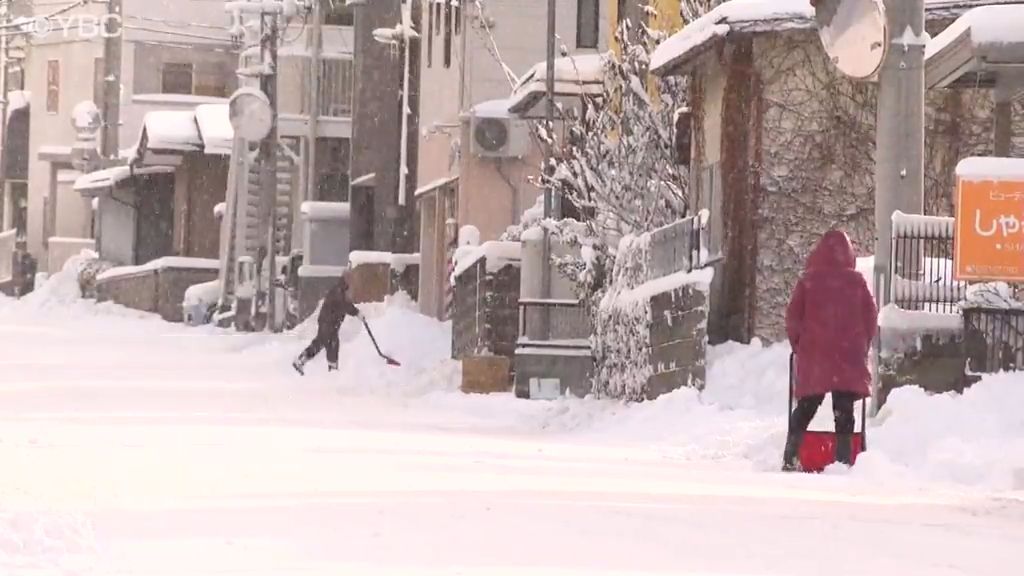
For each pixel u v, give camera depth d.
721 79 99.75
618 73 113.62
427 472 54.75
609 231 108.31
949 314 72.56
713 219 101.19
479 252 122.12
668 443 73.25
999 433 62.22
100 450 61.16
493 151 153.00
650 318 91.62
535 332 108.88
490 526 40.00
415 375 119.44
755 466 62.41
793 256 97.44
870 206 97.25
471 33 157.38
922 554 37.56
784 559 36.12
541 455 64.81
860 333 61.59
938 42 82.31
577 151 111.31
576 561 34.91
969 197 66.94
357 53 191.75
